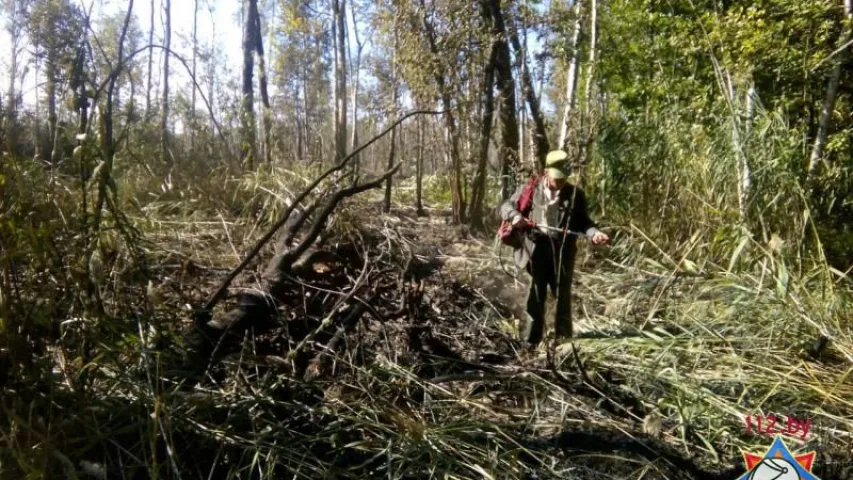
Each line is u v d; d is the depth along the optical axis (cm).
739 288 483
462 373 399
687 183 666
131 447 267
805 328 456
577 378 405
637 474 308
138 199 655
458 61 870
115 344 283
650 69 954
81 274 276
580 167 506
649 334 454
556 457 317
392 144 988
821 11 657
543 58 920
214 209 724
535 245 461
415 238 755
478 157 909
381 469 287
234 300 428
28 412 253
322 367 360
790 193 588
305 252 503
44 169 305
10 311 253
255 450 280
